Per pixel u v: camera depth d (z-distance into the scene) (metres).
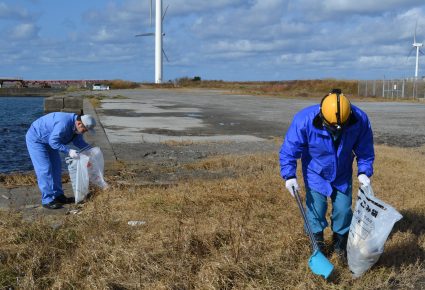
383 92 48.16
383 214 4.36
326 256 5.04
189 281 4.27
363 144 4.78
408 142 14.71
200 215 6.02
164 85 71.56
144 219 5.89
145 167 9.55
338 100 4.45
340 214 4.87
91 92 50.84
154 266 4.47
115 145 12.59
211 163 9.82
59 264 4.58
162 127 17.30
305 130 4.68
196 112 24.84
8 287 4.20
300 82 66.62
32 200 7.02
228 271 4.42
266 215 6.16
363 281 4.59
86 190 6.83
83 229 5.37
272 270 4.59
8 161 11.80
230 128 17.55
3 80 76.50
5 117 26.22
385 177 8.62
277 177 8.26
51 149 6.84
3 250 4.76
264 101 37.16
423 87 46.50
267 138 14.77
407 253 5.23
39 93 65.06
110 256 4.59
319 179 4.82
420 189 7.88
